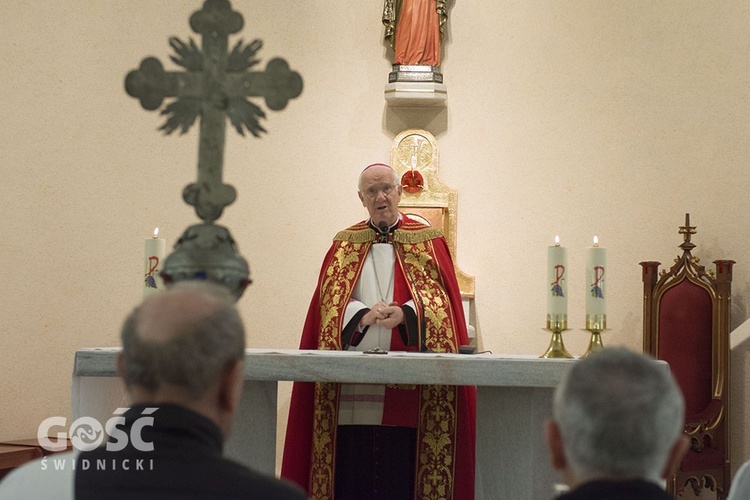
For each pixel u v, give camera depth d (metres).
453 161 8.96
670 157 8.65
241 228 8.89
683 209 8.56
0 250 8.48
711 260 8.38
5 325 8.45
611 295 8.67
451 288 6.84
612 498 1.92
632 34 8.84
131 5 8.81
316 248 8.89
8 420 8.38
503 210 8.88
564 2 9.00
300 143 8.98
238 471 2.11
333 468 6.27
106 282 8.64
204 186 3.01
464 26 9.09
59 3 8.72
